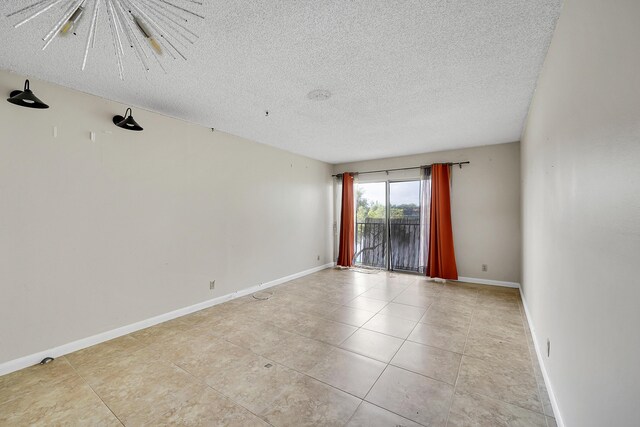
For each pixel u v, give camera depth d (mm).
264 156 4562
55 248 2406
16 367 2189
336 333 2869
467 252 4891
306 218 5555
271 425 1641
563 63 1559
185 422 1664
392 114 3207
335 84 2461
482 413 1735
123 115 2842
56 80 2338
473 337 2768
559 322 1690
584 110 1222
